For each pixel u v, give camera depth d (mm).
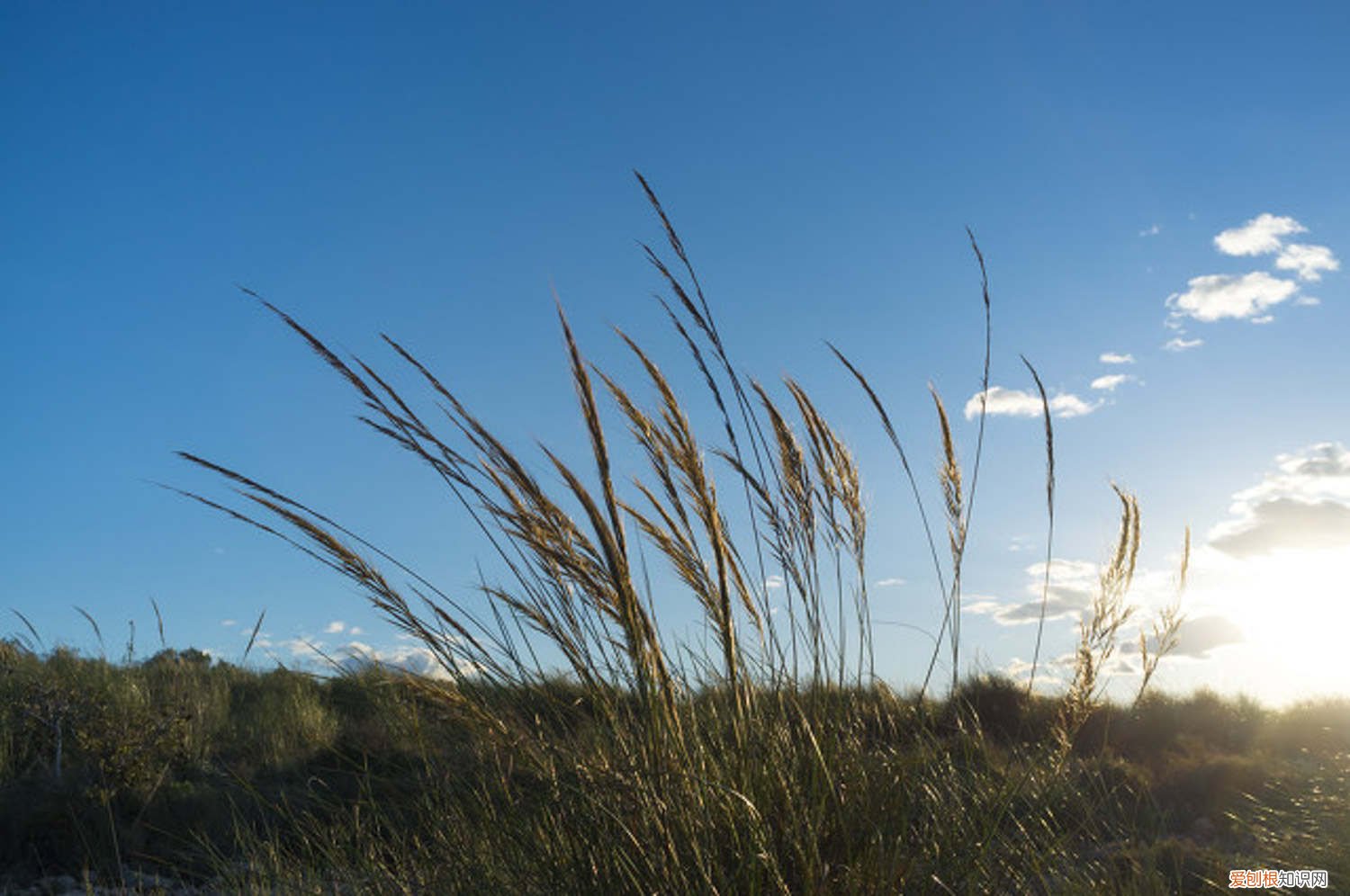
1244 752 11609
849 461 3654
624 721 3123
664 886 2834
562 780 3082
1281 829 6199
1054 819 3973
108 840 6672
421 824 3555
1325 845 5633
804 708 3535
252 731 9891
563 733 3229
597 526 2869
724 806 3035
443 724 3557
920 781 3479
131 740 8203
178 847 6461
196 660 12703
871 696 3803
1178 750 11219
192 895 5027
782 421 3531
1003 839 3588
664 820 2938
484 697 3209
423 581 3162
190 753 8812
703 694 3518
